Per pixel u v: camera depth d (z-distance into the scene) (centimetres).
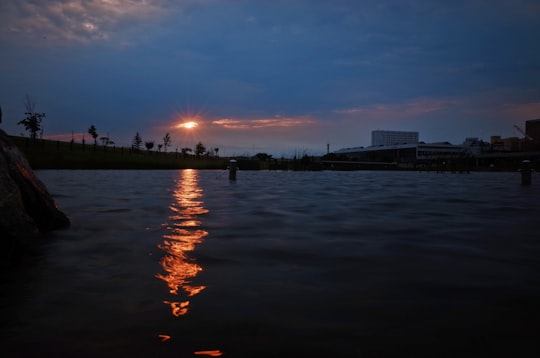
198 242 512
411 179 2983
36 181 627
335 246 488
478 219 736
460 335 229
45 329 238
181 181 2275
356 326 242
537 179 3041
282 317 257
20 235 499
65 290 314
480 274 361
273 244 500
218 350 211
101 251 459
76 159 5588
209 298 295
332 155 13988
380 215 793
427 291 311
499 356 203
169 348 213
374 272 369
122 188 1599
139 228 624
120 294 304
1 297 297
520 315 259
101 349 211
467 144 17238
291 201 1088
